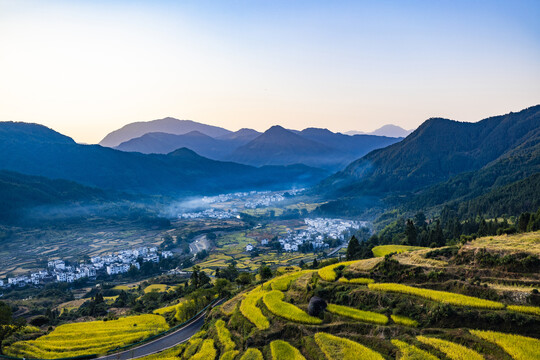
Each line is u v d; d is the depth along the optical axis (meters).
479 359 49.28
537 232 83.56
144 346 94.56
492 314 55.31
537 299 55.62
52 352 92.00
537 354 47.41
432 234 155.12
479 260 68.25
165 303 161.12
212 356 72.19
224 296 138.62
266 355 65.06
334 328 66.88
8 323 96.06
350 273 83.56
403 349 55.50
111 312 151.75
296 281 97.06
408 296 66.69
